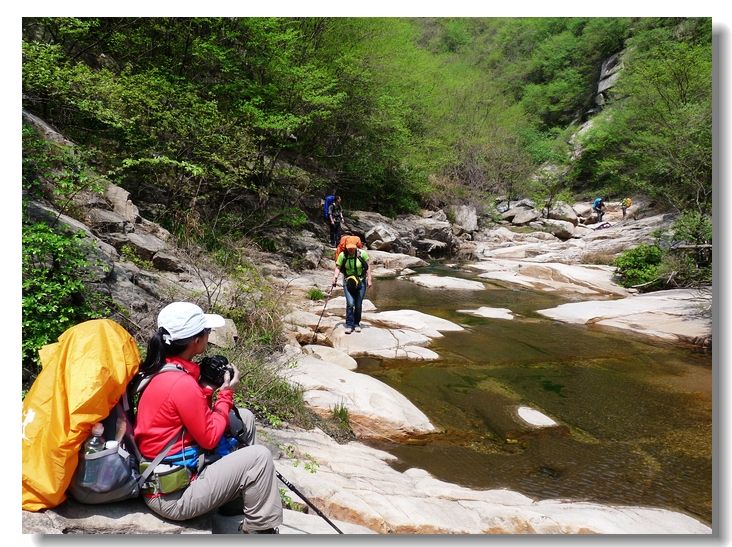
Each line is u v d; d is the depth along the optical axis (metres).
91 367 1.92
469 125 26.02
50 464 1.90
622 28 32.84
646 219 17.58
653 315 8.73
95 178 5.15
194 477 2.14
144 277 5.58
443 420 4.90
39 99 6.99
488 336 7.72
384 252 15.02
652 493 3.72
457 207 22.06
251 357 4.84
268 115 11.01
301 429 4.15
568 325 8.57
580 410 5.23
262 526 2.22
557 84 36.69
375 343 6.82
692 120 12.90
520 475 3.96
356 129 16.09
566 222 21.75
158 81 8.48
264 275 8.72
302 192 13.71
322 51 14.11
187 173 8.82
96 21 8.41
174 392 2.05
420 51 22.00
